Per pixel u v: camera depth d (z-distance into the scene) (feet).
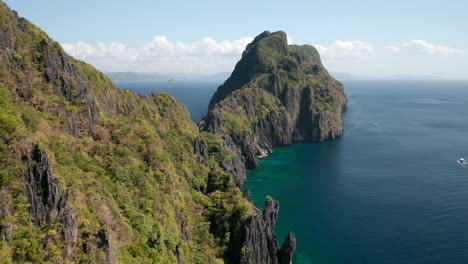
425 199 400.26
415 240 309.22
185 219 268.41
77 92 255.50
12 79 211.41
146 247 198.08
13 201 143.84
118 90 361.51
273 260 282.97
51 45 250.78
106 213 187.21
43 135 197.36
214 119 597.11
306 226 346.54
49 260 140.97
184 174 335.47
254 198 427.74
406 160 577.43
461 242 301.63
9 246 133.90
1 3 230.89
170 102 456.86
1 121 164.14
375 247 302.45
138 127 312.91
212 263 247.91
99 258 156.87
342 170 534.78
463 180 463.42
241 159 563.48
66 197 163.32
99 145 250.16
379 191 433.89
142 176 254.47
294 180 496.23
